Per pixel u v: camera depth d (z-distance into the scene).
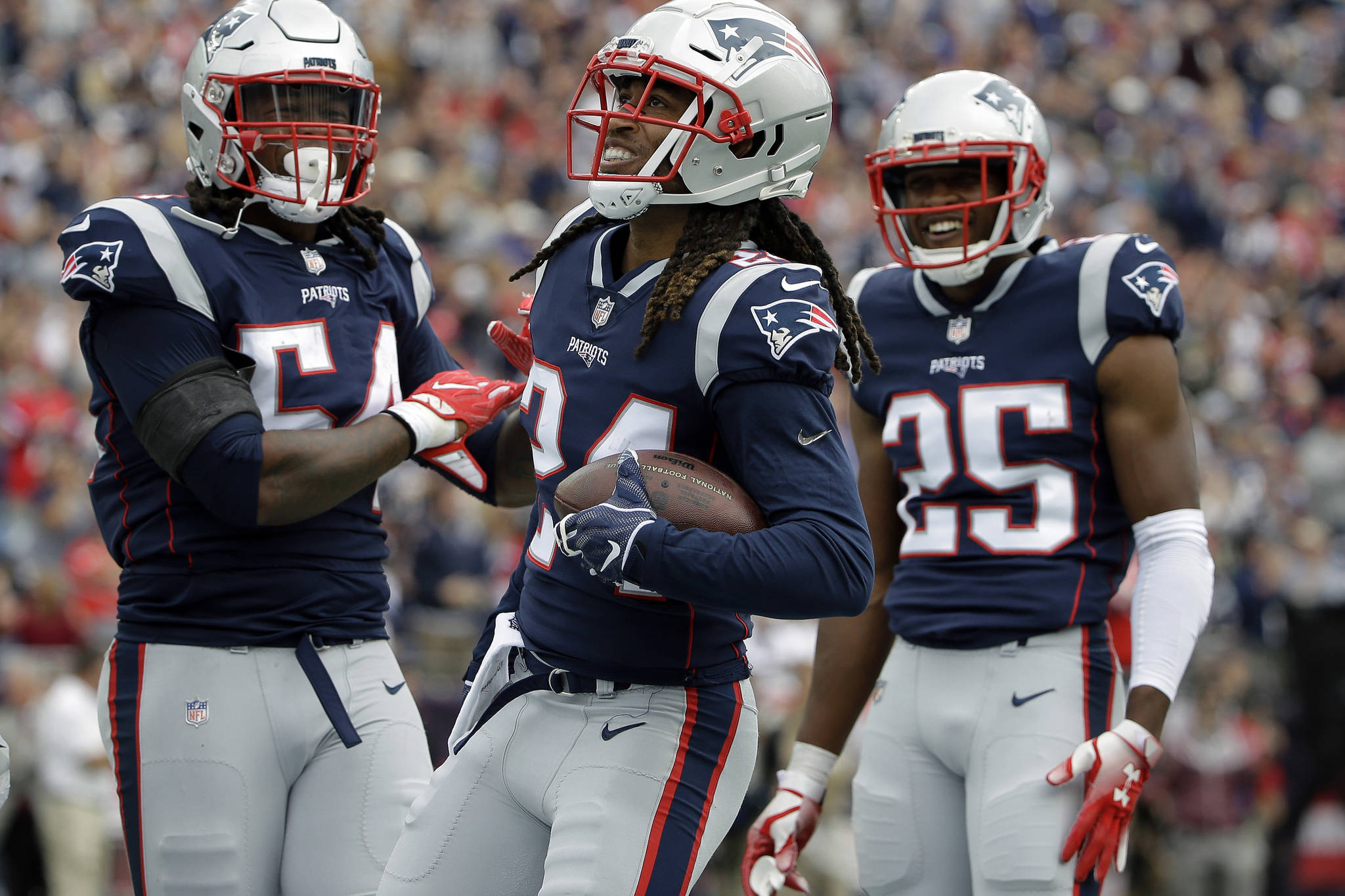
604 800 8.59
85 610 23.59
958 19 57.88
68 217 35.69
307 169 10.33
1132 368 11.22
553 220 42.06
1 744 9.71
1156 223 50.84
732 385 8.45
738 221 9.08
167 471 9.88
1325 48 64.50
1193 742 26.20
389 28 45.41
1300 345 47.53
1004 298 11.73
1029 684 11.15
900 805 11.59
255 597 10.25
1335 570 34.62
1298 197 54.66
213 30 10.52
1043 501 11.41
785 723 21.98
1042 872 10.77
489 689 9.34
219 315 10.23
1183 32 61.06
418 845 9.16
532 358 9.67
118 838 21.56
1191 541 11.10
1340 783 26.09
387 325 11.04
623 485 8.33
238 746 10.11
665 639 8.77
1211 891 26.19
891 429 11.96
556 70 47.41
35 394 29.56
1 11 40.69
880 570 12.30
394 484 29.89
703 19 9.03
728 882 22.50
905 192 11.88
